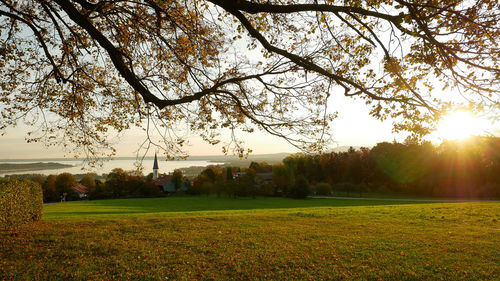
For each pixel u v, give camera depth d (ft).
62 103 30.14
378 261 31.35
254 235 43.70
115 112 29.78
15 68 29.32
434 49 16.14
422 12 15.37
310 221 56.08
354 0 15.94
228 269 29.58
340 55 21.06
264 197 248.52
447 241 39.17
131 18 24.85
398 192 250.16
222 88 23.45
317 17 19.21
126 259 32.35
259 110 23.21
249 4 15.75
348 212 68.39
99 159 27.78
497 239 39.88
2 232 43.24
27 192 51.37
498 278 26.40
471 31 15.21
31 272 27.99
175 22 22.58
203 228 49.16
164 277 27.37
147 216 66.39
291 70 19.75
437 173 219.41
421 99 14.70
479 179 200.85
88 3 18.83
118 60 18.86
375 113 17.02
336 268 29.48
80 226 50.44
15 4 26.81
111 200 213.05
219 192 257.96
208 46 24.52
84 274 27.84
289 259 32.30
